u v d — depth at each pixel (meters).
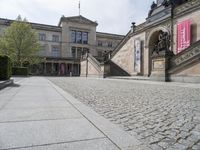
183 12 23.83
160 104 6.94
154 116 5.18
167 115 5.30
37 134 3.55
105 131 3.77
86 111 5.52
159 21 27.67
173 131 3.94
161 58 20.67
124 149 2.96
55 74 64.12
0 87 11.02
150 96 9.02
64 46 69.00
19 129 3.81
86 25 72.62
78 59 67.75
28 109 5.69
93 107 6.35
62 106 6.24
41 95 8.83
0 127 3.93
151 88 13.09
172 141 3.38
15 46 43.28
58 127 3.99
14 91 10.20
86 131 3.76
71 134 3.57
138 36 32.84
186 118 4.97
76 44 70.88
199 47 17.00
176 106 6.57
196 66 17.14
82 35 72.44
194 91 11.19
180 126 4.28
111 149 2.95
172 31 25.36
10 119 4.54
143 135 3.69
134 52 33.41
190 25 22.83
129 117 5.06
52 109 5.74
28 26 44.50
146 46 30.77
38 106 6.18
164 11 26.86
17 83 16.36
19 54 43.56
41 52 66.50
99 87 13.78
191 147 3.13
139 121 4.69
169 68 20.06
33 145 3.05
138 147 3.06
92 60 39.88
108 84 17.03
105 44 77.88
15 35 43.22
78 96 8.87
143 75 31.36
